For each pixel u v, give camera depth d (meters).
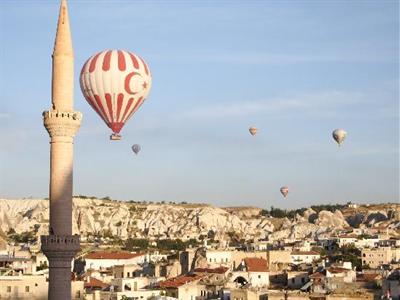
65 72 148.75
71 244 143.62
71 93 149.38
